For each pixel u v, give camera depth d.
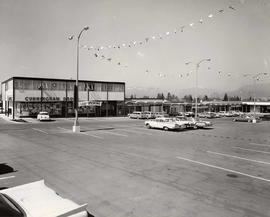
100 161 13.17
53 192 5.62
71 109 53.44
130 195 8.38
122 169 11.64
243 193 8.70
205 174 11.00
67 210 4.64
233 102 88.50
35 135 23.64
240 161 13.61
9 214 4.28
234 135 25.45
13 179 9.99
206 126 33.09
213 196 8.39
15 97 47.25
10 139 20.92
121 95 59.97
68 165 12.27
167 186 9.33
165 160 13.62
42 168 11.67
